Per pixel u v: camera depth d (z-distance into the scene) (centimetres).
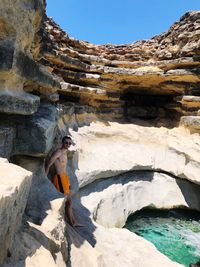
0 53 442
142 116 1922
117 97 1778
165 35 1831
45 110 728
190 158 1458
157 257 733
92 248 612
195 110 1588
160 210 1500
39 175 616
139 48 1836
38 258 339
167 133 1656
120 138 1577
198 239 1169
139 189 1505
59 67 1450
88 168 1246
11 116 548
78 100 1592
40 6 534
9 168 352
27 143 572
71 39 1633
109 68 1638
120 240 778
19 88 543
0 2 423
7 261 296
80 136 1352
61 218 498
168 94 1900
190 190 1517
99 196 1260
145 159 1531
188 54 1564
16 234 345
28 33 505
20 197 323
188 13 1628
